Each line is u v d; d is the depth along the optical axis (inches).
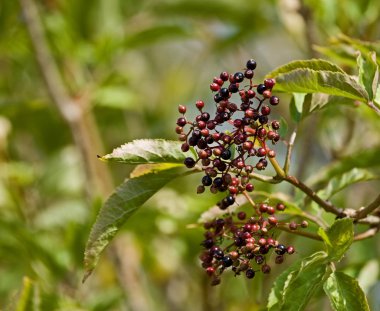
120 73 278.8
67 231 211.8
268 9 282.0
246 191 128.0
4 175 248.5
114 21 264.2
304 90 127.3
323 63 126.0
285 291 117.1
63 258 214.4
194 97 327.6
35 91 286.5
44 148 282.2
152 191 131.7
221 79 122.5
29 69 284.2
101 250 130.8
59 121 277.7
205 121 121.6
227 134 122.3
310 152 224.2
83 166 244.5
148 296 262.4
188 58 359.3
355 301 119.0
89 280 245.8
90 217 207.5
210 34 293.3
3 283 246.5
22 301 185.3
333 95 135.3
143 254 250.7
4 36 253.4
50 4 262.4
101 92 258.8
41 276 212.5
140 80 328.8
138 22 275.7
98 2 260.7
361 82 125.8
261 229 124.4
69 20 256.1
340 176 148.0
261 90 121.2
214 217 139.3
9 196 246.4
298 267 124.0
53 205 253.0
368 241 193.2
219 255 125.3
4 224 217.2
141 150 125.0
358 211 128.5
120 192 130.9
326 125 223.5
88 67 279.6
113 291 208.4
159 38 261.4
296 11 216.4
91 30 263.1
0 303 242.2
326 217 162.6
